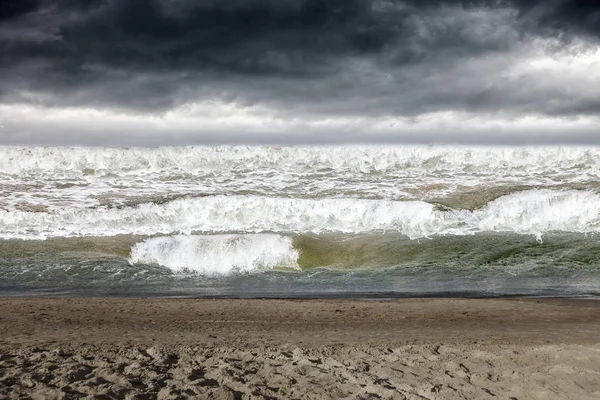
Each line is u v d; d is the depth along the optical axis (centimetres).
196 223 1496
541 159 1867
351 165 1873
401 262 1314
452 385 529
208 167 1862
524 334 753
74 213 1504
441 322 853
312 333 759
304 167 1870
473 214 1528
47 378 517
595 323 847
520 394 509
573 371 565
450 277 1218
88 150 1870
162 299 1020
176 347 646
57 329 766
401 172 1827
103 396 474
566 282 1181
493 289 1134
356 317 885
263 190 1673
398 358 611
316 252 1359
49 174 1811
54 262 1272
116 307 938
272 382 529
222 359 597
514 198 1574
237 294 1105
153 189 1692
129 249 1349
